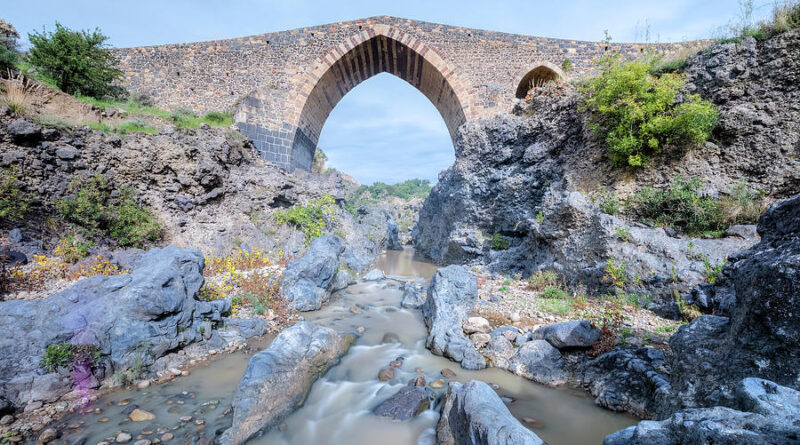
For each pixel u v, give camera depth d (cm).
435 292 868
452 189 2044
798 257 265
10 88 1110
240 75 2148
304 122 2305
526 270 1270
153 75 2088
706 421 201
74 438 419
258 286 958
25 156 1023
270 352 546
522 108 1769
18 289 748
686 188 948
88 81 1498
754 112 925
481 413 379
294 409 513
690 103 951
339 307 1026
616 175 1103
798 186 837
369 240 2162
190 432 441
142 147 1323
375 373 632
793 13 939
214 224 1399
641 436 231
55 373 496
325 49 2195
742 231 831
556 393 548
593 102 1195
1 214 912
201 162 1420
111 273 910
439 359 688
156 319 609
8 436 408
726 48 1008
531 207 1466
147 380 562
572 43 2192
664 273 815
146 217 1230
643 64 1046
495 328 780
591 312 816
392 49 2339
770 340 282
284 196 1711
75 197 1091
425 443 452
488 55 2184
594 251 970
